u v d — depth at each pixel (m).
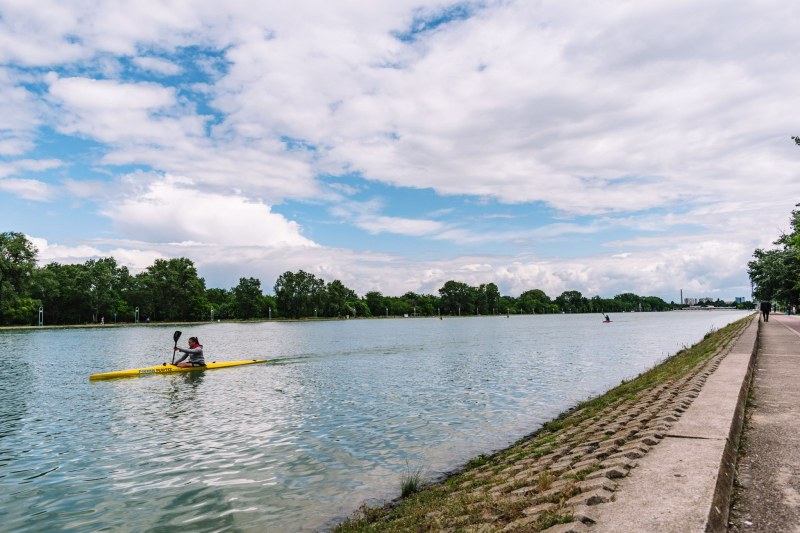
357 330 96.88
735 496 5.79
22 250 92.50
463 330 91.12
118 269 152.25
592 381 24.22
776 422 9.19
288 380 25.19
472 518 6.04
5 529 8.32
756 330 33.41
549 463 8.39
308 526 8.24
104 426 15.65
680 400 10.46
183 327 123.69
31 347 54.03
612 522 4.55
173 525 8.38
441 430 14.55
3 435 14.65
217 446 13.11
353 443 13.23
